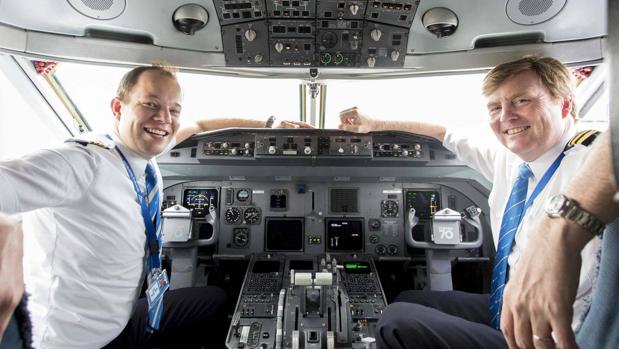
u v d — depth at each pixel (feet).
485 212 11.75
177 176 11.53
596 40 9.85
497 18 9.47
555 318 2.39
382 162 10.96
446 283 10.53
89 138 6.49
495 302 6.33
